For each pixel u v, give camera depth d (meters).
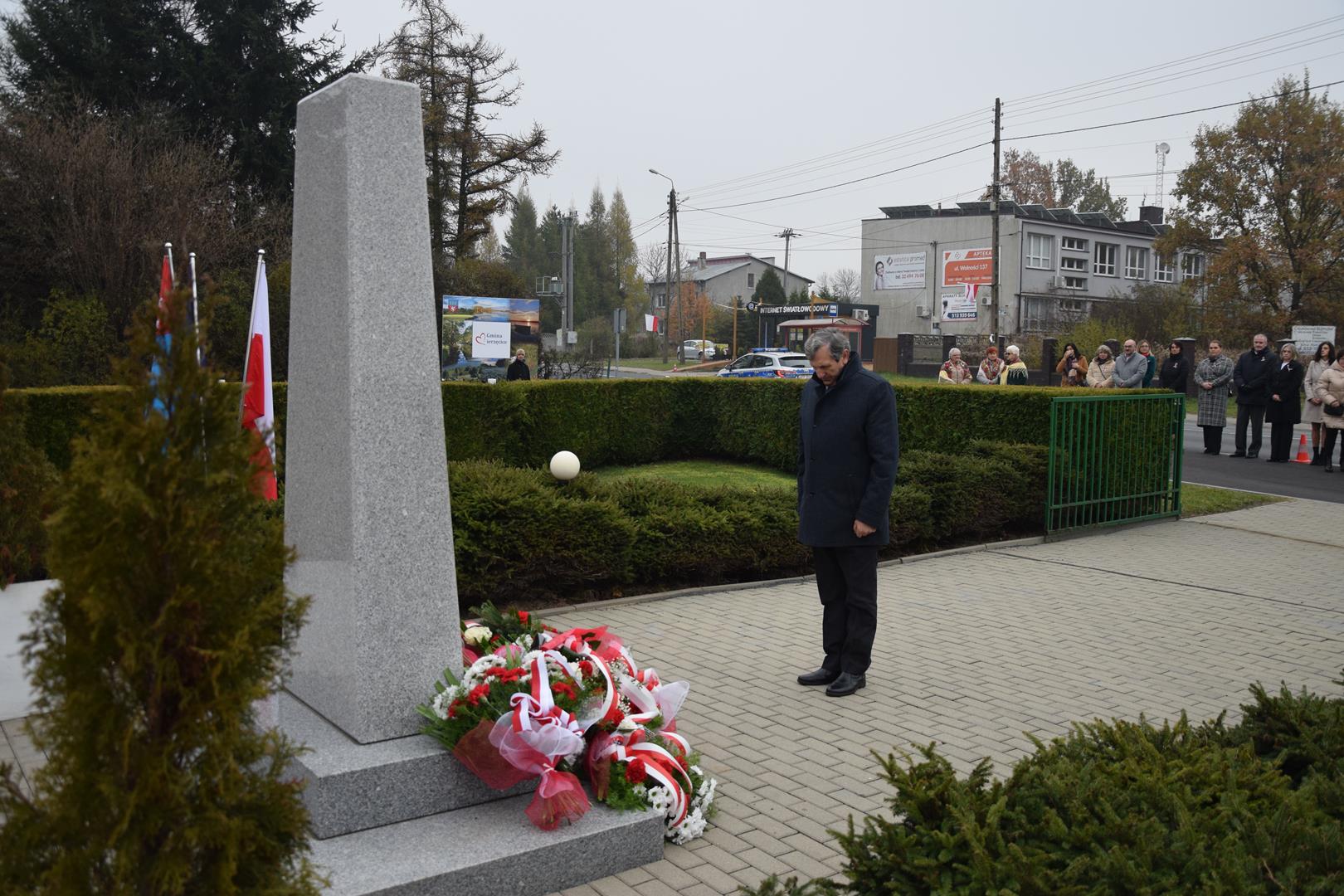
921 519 9.60
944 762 2.96
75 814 1.94
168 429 2.07
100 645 1.95
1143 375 16.14
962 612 7.62
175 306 2.11
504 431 13.70
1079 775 2.92
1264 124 36.16
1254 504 12.80
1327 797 2.91
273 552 2.13
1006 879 2.42
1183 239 38.94
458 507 6.96
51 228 17.86
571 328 32.91
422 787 3.80
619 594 7.82
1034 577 8.88
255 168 24.33
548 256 84.62
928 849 2.63
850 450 5.71
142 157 19.16
